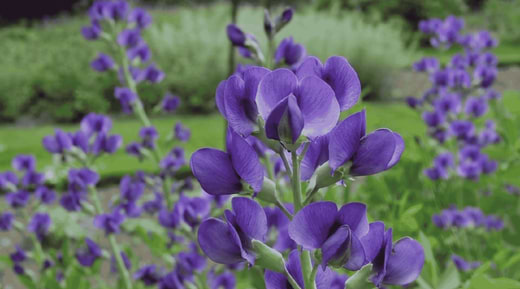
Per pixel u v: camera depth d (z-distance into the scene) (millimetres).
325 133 921
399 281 977
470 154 2809
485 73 3141
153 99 11414
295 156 953
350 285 978
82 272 2672
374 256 975
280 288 1058
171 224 2182
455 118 2967
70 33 15992
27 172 3068
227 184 981
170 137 3561
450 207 2609
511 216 2496
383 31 14281
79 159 2627
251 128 954
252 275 1949
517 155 2865
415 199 2383
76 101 12336
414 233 1822
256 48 2045
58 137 2604
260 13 14508
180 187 3387
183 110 12141
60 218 2906
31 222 2867
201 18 14016
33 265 3574
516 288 1400
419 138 2791
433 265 1605
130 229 2873
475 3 22938
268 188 980
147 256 4691
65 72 12508
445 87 3193
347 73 944
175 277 2164
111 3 3443
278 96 912
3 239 5434
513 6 21531
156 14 19266
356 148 942
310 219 911
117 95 3422
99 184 7625
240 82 946
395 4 18078
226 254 969
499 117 3350
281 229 1409
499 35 21078
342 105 954
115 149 2664
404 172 2410
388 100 12617
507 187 3035
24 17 21688
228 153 984
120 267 2648
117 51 3488
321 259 930
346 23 13859
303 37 12891
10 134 11047
